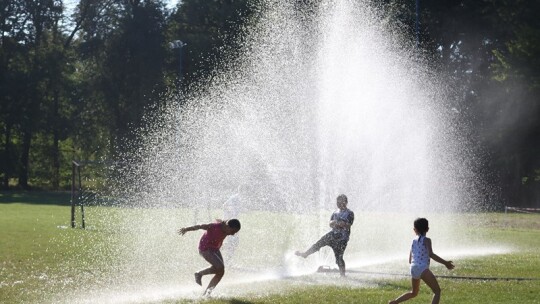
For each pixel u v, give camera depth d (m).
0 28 100.06
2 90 96.94
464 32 74.56
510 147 68.19
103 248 27.62
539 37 62.62
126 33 98.44
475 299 16.45
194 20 93.81
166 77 99.00
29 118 98.94
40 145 105.56
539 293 17.30
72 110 105.81
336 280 19.94
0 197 75.31
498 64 66.69
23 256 24.47
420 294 17.08
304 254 21.02
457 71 75.25
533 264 23.67
